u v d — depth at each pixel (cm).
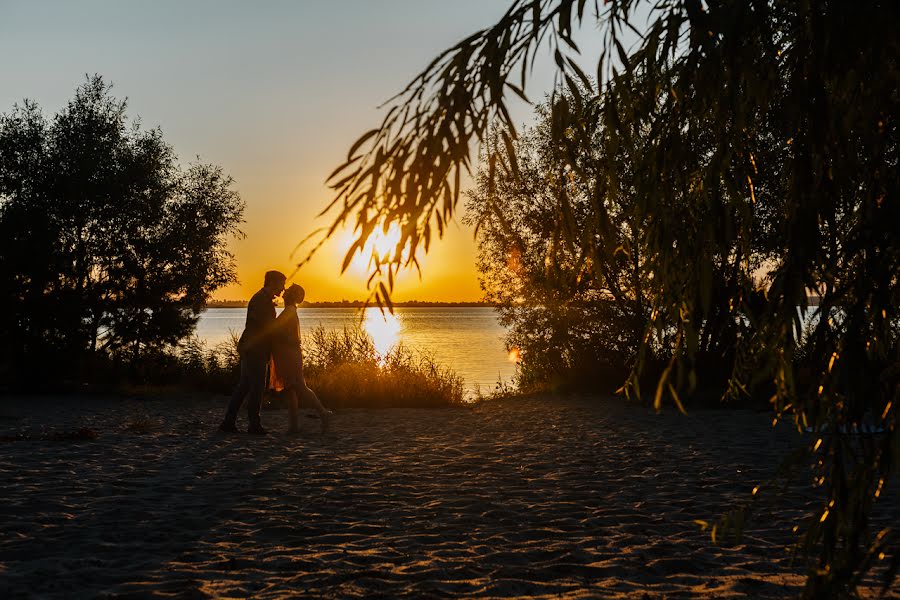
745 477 777
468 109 206
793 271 247
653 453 952
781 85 259
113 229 2111
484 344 5984
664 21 245
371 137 208
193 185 2242
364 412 1512
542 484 744
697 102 255
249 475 786
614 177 264
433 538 537
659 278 277
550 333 1966
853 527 257
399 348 1859
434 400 1658
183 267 2134
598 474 801
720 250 267
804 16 245
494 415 1441
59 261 1973
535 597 410
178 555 490
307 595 408
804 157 251
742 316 276
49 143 2105
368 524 578
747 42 241
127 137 2191
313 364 1883
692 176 284
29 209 2005
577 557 487
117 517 594
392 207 204
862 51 235
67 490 696
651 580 441
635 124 260
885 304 246
